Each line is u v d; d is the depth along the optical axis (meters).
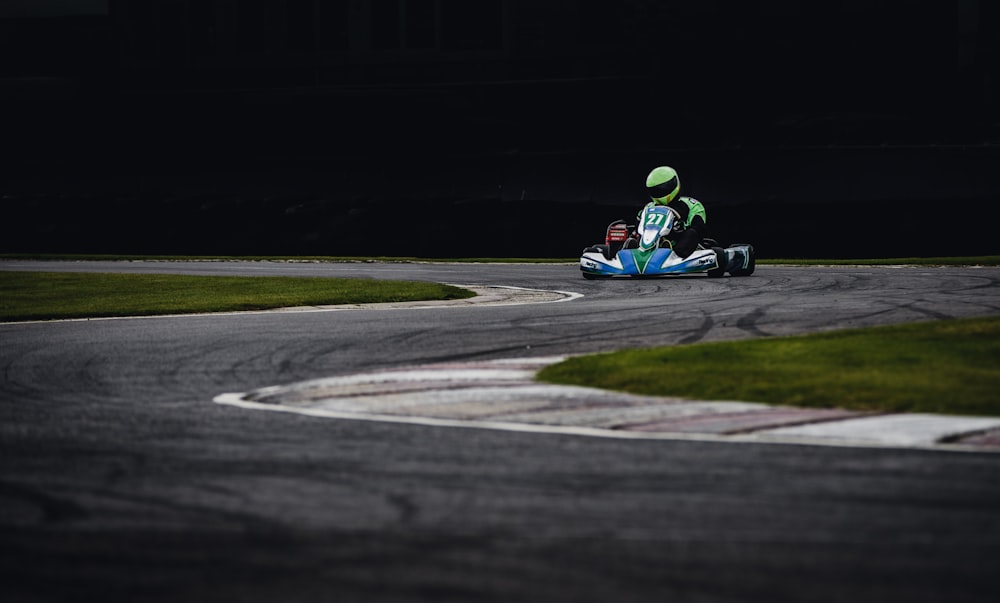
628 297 55.88
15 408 27.28
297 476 19.69
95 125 117.75
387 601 13.23
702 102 97.62
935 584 13.66
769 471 19.73
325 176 108.25
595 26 101.88
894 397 26.62
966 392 27.05
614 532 16.00
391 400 27.95
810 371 30.22
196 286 67.56
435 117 105.56
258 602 13.24
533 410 26.28
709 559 14.71
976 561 14.55
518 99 104.00
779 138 95.00
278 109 111.31
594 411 26.03
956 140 92.81
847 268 77.06
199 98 114.19
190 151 114.38
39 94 119.88
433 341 39.94
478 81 106.44
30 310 54.69
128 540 15.84
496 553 15.04
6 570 14.55
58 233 115.12
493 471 19.92
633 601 13.12
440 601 13.20
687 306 49.84
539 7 103.56
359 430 24.03
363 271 82.81
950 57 93.38
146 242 112.94
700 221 69.19
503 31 105.31
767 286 60.75
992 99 93.19
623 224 70.75
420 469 20.14
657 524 16.39
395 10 109.44
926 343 34.81
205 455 21.58
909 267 77.94
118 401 28.25
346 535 15.95
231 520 16.81
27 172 117.44
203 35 116.69
